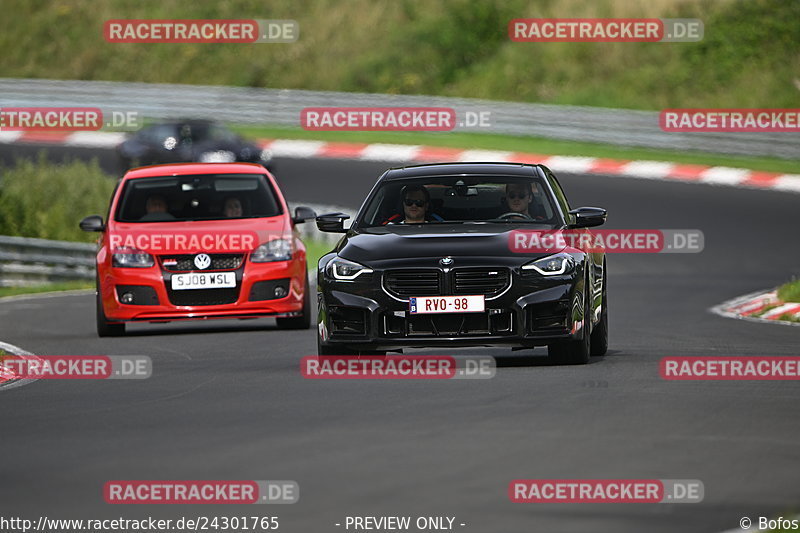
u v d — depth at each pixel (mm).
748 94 144250
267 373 39719
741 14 153000
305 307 54312
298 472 24609
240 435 28719
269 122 147250
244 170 57375
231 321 61375
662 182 118125
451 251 38688
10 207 97125
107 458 26391
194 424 30375
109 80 175375
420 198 42000
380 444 27297
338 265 39250
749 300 68250
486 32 165875
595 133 132750
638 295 73375
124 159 117938
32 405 34531
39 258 86812
